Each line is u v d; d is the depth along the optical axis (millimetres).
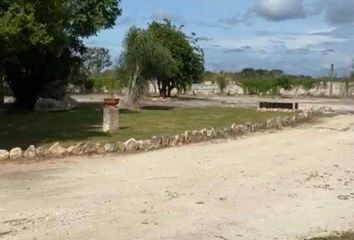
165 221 8492
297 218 8914
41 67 32875
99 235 7723
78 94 62312
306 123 25906
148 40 36375
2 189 10477
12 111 32375
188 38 50719
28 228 7980
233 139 18906
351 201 10109
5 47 14516
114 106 21406
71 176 11805
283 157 15125
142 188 10719
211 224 8430
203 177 11953
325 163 14195
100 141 17328
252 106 40188
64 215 8688
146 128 22203
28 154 13789
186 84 52156
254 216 8953
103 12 36344
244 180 11758
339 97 63625
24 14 14320
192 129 21703
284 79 69938
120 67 36344
